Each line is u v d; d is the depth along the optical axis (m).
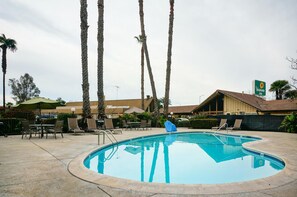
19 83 63.97
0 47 36.78
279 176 4.27
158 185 3.71
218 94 33.03
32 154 6.55
